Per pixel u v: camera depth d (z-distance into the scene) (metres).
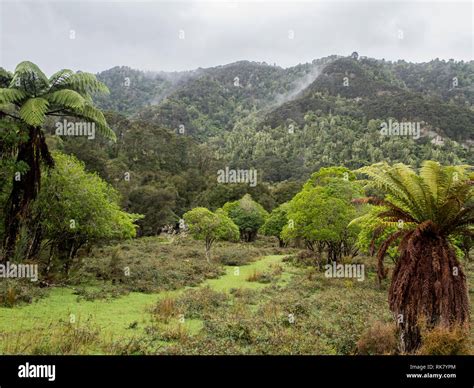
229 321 10.39
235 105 166.38
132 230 22.50
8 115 12.98
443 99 147.00
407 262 7.90
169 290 15.45
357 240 19.91
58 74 13.31
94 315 10.62
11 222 13.05
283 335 9.38
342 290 16.39
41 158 13.52
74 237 14.93
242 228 43.72
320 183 26.89
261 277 19.52
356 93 136.88
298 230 21.36
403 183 8.30
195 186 62.78
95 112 13.88
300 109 130.38
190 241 35.75
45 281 13.85
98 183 16.23
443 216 7.95
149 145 62.66
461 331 7.46
